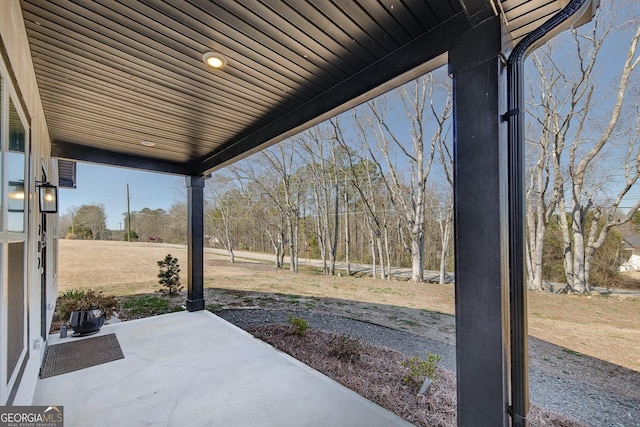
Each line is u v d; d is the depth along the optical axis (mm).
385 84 2010
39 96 2500
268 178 11828
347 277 9211
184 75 2203
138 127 3236
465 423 1365
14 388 1752
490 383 1303
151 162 4520
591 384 2375
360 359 3357
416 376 2752
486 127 1381
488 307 1324
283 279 8797
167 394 2361
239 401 2273
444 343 3918
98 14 1580
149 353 3182
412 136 7801
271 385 2520
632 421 2111
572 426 2115
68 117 2963
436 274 8047
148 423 1999
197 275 4961
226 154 3973
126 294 7004
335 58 1998
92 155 3998
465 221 1416
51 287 4602
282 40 1807
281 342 3902
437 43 1661
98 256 13344
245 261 13336
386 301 5863
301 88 2400
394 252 9312
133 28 1696
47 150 3354
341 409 2184
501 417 1271
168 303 6070
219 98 2572
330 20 1635
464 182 1434
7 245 1538
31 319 2285
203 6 1534
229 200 13469
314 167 10578
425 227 8461
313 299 6336
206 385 2510
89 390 2408
